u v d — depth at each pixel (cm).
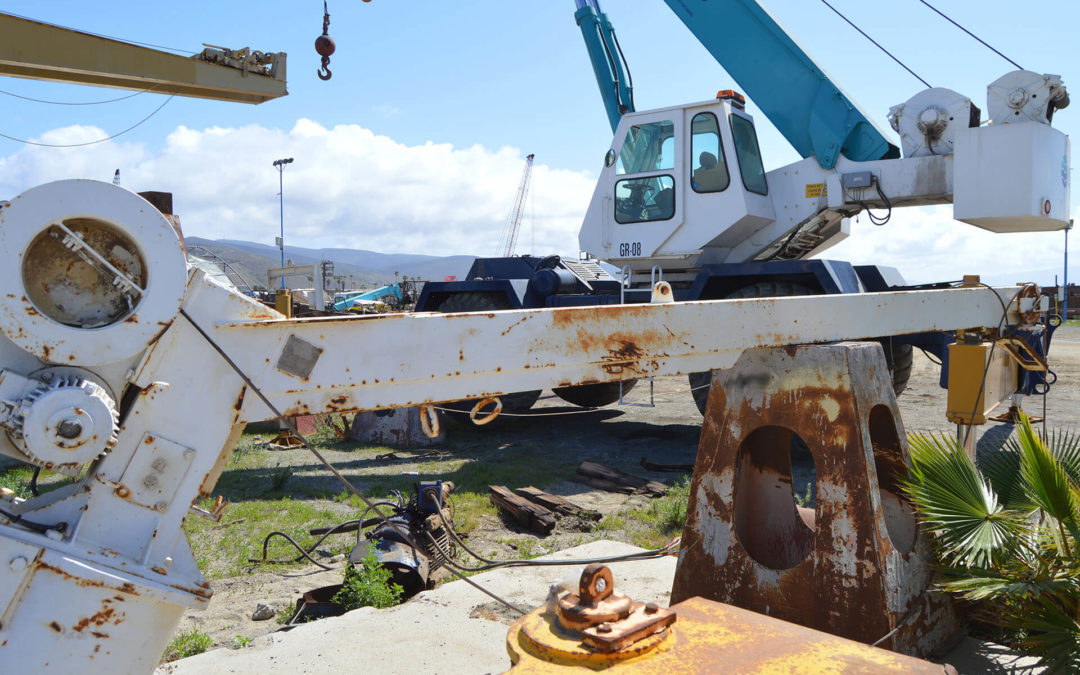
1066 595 296
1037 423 995
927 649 299
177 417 170
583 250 988
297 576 491
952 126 795
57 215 148
